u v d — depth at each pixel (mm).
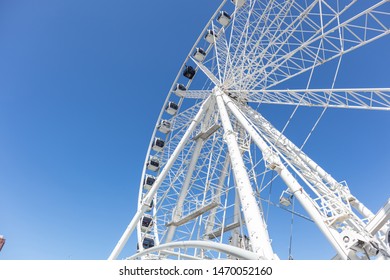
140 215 18172
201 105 23375
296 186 11016
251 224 9664
